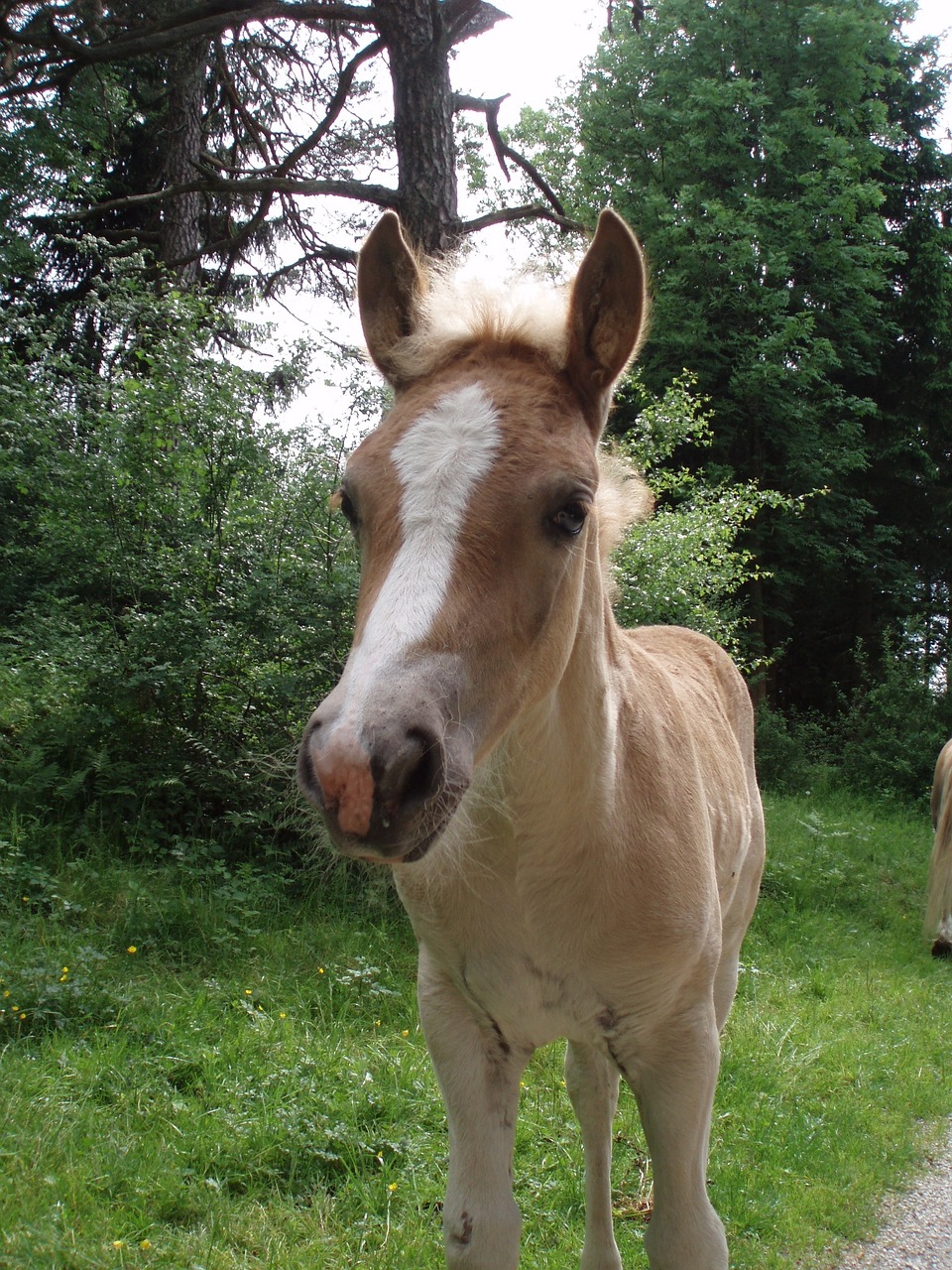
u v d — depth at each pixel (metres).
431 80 7.65
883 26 17.27
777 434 16.53
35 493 7.45
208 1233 2.76
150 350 7.45
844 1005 5.77
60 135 12.36
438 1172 3.28
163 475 6.36
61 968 4.07
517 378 1.94
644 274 1.98
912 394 19.30
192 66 11.60
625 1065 2.42
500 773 2.05
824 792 13.23
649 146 17.16
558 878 2.15
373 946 5.06
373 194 7.88
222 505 6.42
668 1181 2.33
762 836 3.75
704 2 17.20
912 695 15.17
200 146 12.57
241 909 5.06
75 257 13.34
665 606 7.42
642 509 2.49
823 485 16.92
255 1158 3.15
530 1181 3.36
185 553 6.19
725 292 15.70
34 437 7.04
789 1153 3.85
